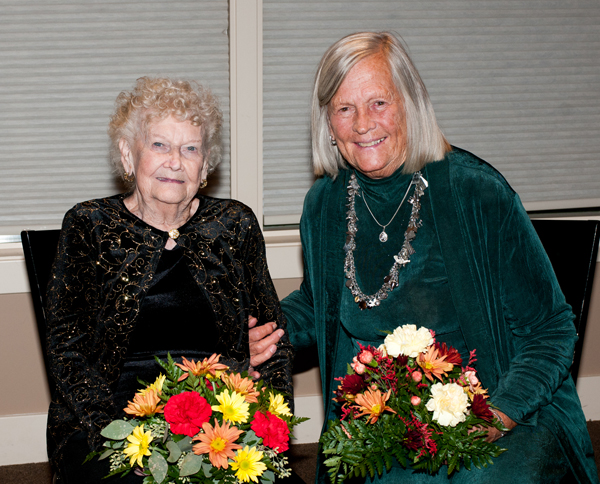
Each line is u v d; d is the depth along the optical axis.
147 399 1.29
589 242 1.97
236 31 2.68
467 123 2.98
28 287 2.72
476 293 1.70
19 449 2.82
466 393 1.42
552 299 1.74
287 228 2.97
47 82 2.68
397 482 1.58
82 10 2.65
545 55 2.96
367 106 1.68
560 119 3.04
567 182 3.11
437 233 1.72
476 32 2.89
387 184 1.78
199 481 1.24
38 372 2.80
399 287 1.75
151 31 2.71
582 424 1.75
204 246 1.76
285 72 2.83
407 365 1.44
